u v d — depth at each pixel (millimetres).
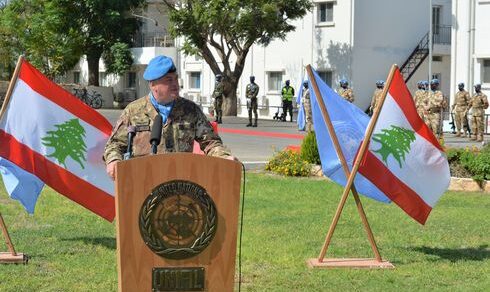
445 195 13812
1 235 9648
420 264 8398
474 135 27156
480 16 31312
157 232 4504
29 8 50562
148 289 4523
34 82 8516
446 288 7367
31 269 7961
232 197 4566
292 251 8852
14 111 8492
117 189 4441
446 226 10703
